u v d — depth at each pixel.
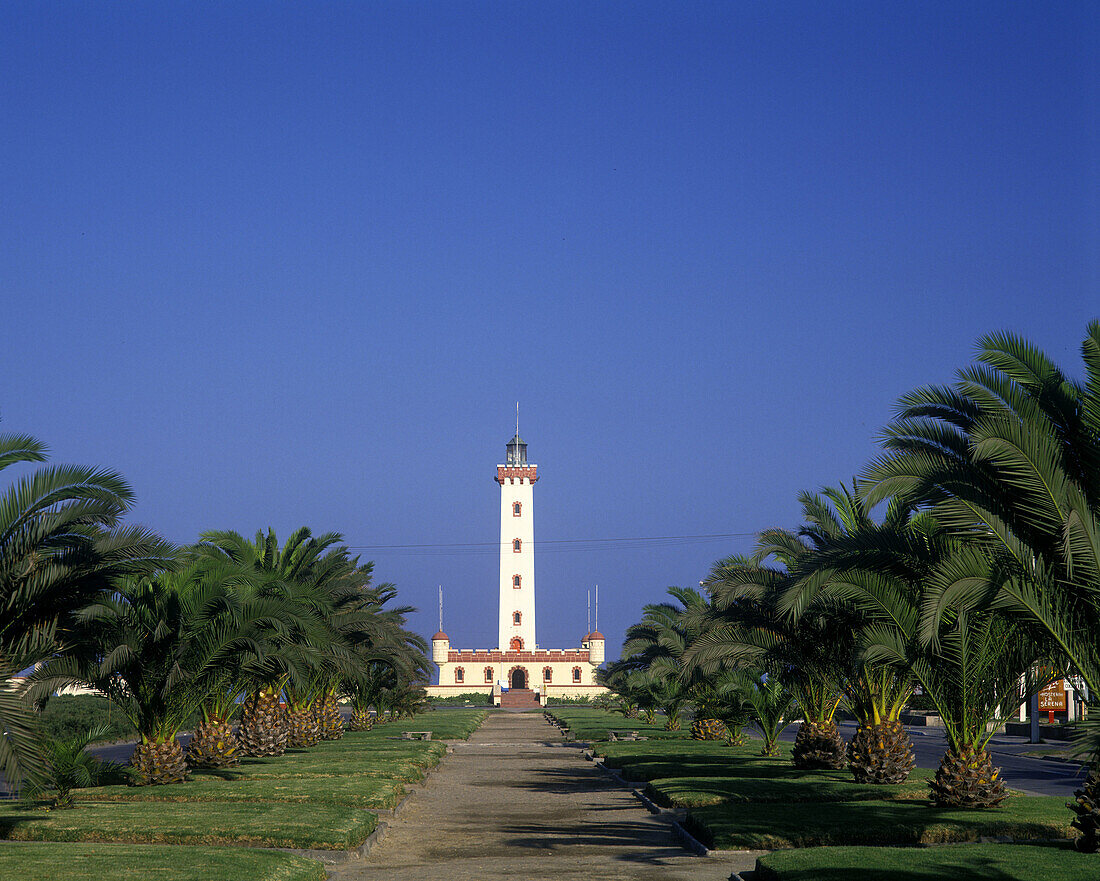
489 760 45.25
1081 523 16.83
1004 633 22.33
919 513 24.39
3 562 20.77
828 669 30.38
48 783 19.41
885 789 27.17
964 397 19.33
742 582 29.30
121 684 28.67
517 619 140.25
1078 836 19.91
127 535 22.91
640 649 55.56
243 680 33.75
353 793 27.11
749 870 17.95
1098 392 17.73
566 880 17.41
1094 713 15.42
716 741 49.91
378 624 42.88
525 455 144.62
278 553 40.62
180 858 17.31
